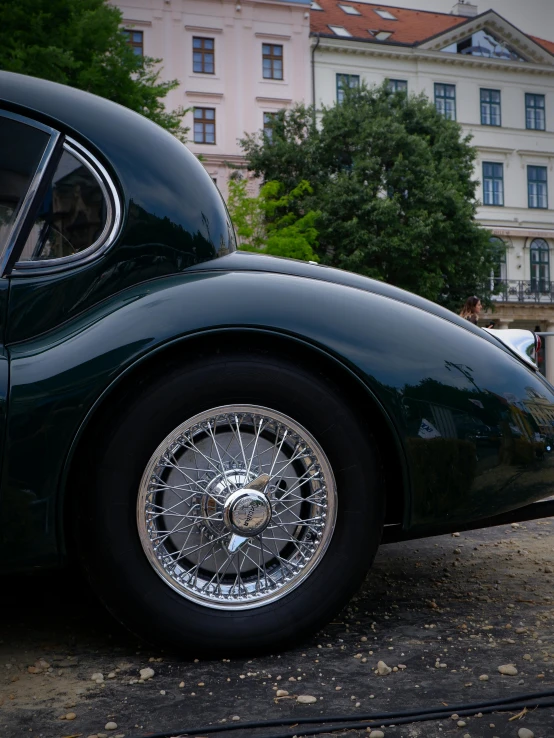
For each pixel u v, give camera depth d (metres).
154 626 1.81
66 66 12.29
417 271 24.72
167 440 1.84
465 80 39.19
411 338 2.02
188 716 1.54
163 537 1.84
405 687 1.67
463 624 2.13
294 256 23.17
